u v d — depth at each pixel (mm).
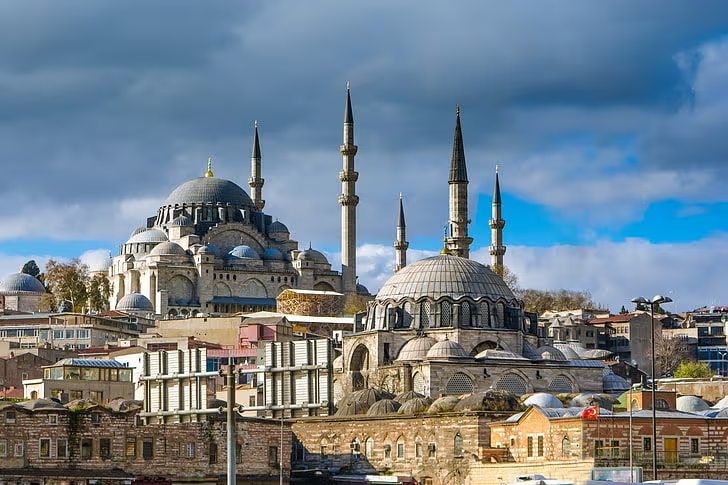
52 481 198375
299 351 198375
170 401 191250
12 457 198500
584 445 198625
